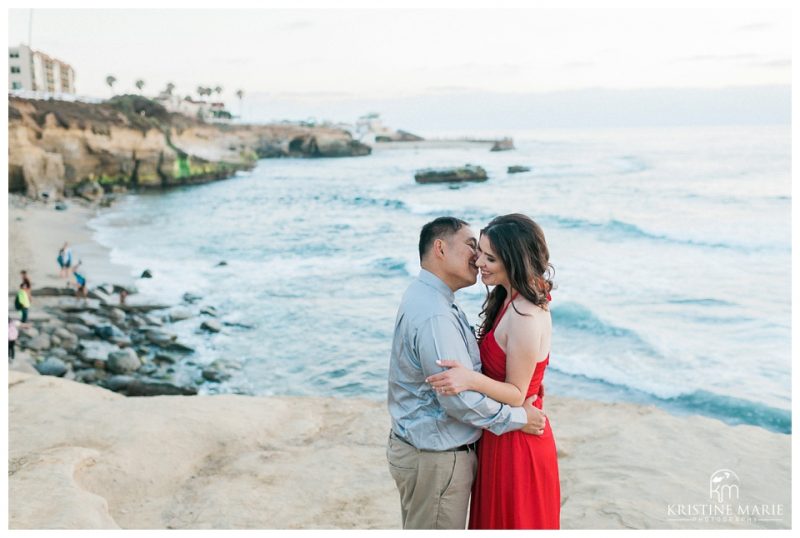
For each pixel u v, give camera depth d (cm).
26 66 8875
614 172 6600
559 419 599
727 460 489
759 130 14338
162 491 470
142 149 5712
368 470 497
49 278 2106
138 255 2667
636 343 1340
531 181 6153
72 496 399
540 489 305
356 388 1180
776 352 1298
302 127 12888
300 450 537
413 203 4816
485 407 280
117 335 1477
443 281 298
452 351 282
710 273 2098
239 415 582
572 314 1509
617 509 419
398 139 17688
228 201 5012
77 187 4984
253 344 1440
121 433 523
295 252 2747
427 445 296
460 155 11988
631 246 2683
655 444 519
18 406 583
